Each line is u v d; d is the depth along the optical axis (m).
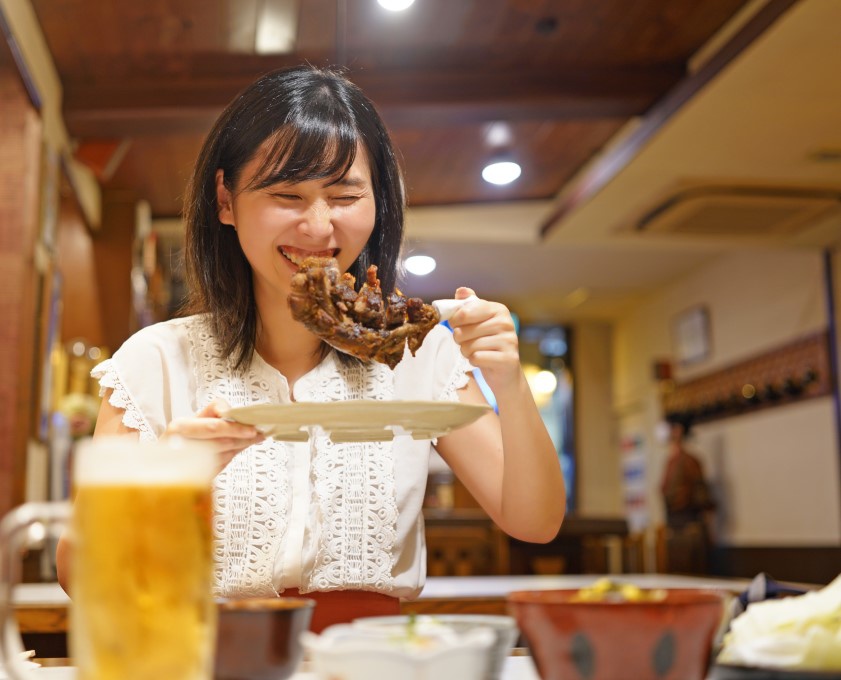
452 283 10.71
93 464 0.77
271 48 5.64
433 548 4.89
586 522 5.91
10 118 4.65
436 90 5.91
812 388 8.46
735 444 9.80
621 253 9.76
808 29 4.46
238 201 1.62
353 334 1.29
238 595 1.61
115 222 7.70
